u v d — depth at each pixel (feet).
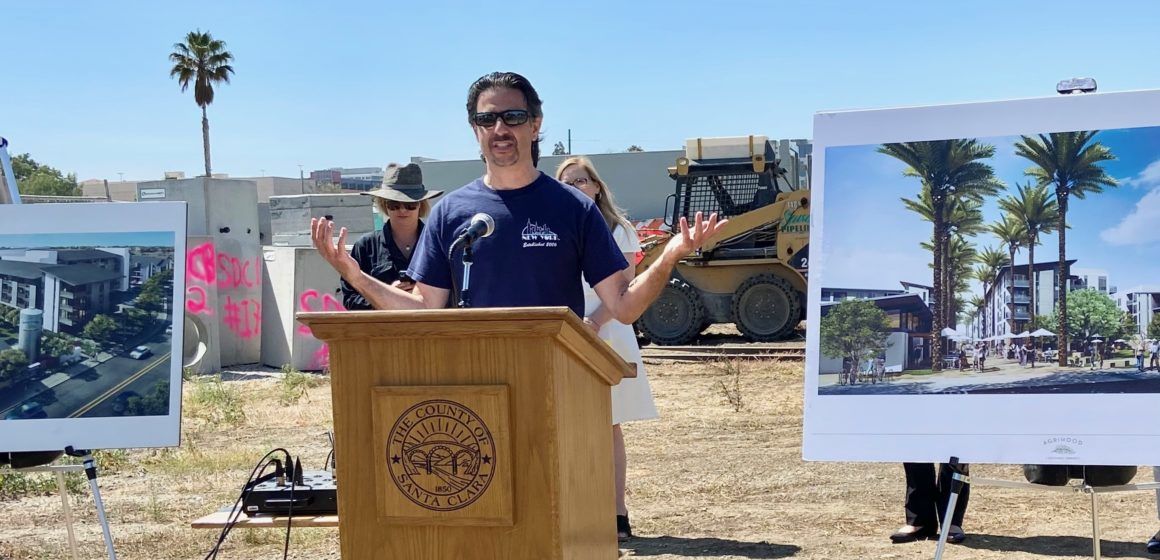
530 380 8.60
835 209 13.82
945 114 13.62
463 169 130.72
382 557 8.98
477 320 8.47
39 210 15.47
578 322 8.63
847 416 13.26
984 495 22.54
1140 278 12.72
